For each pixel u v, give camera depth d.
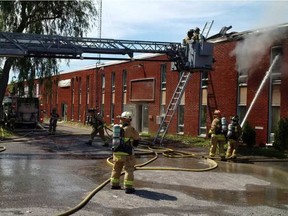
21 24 26.66
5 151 16.38
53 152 16.33
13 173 10.95
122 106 32.41
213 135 14.91
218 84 20.73
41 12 26.88
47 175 10.73
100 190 8.86
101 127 19.22
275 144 16.22
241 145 17.53
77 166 12.52
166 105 25.88
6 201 7.77
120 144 8.78
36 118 33.62
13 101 33.16
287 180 10.68
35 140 21.84
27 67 27.53
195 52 19.47
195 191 9.05
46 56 19.14
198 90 22.52
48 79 28.83
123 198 8.17
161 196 8.42
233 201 8.20
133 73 30.38
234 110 19.52
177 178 10.59
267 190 9.38
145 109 28.75
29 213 6.95
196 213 7.20
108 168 12.16
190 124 23.16
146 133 27.38
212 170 12.23
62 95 47.03
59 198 8.08
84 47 19.33
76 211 7.14
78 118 42.34
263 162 14.19
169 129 25.19
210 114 21.34
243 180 10.59
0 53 18.14
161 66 26.55
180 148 18.44
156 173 11.30
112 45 19.80
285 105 16.59
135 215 6.98
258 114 17.91
